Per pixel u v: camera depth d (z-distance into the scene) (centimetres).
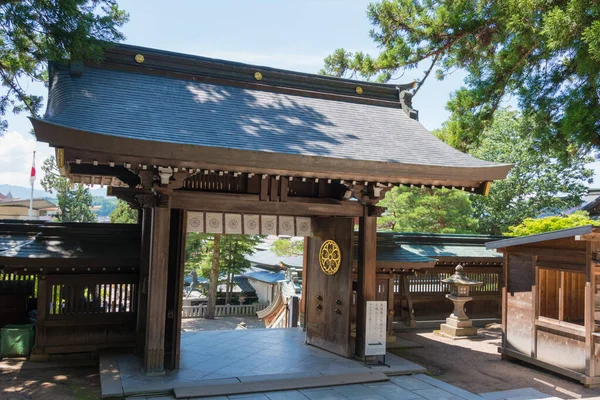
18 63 1063
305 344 1008
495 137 2702
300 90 1117
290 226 955
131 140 655
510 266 992
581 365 814
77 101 798
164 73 1009
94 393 719
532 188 2600
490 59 1536
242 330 1148
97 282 912
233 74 1077
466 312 1413
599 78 1095
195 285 3017
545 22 1048
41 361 874
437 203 2175
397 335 1218
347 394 727
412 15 1659
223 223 876
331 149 838
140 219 983
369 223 905
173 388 703
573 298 984
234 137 791
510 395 759
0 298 962
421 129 1106
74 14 819
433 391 752
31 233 952
